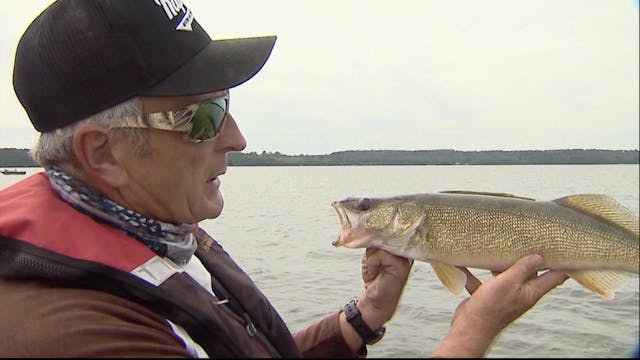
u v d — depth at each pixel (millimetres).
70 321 359
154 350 363
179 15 443
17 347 356
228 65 449
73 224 409
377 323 562
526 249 615
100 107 420
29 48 438
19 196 440
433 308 1199
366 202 671
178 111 435
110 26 416
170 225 454
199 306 403
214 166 481
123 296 385
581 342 1040
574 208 625
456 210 635
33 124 452
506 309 467
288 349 502
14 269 396
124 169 435
